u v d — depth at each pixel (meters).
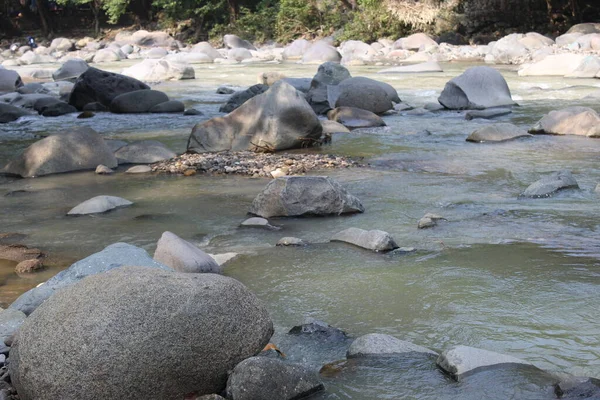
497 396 3.83
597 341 4.47
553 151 11.35
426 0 40.81
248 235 7.13
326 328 4.71
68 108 18.50
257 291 5.53
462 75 17.17
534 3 41.06
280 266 6.10
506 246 6.47
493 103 16.72
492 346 4.45
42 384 3.60
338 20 44.59
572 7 40.12
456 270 5.85
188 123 16.12
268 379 3.81
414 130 13.95
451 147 12.02
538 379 3.98
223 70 31.78
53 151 10.91
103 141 11.30
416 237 6.84
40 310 3.88
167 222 7.77
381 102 16.42
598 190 8.45
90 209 8.29
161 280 3.91
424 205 8.11
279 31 46.59
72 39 52.94
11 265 6.50
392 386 3.98
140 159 11.48
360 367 4.20
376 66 31.39
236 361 3.96
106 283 3.89
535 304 5.10
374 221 7.48
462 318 4.89
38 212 8.45
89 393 3.57
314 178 7.86
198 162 11.07
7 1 54.47
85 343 3.61
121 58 43.41
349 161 10.91
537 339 4.53
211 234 7.23
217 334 3.89
